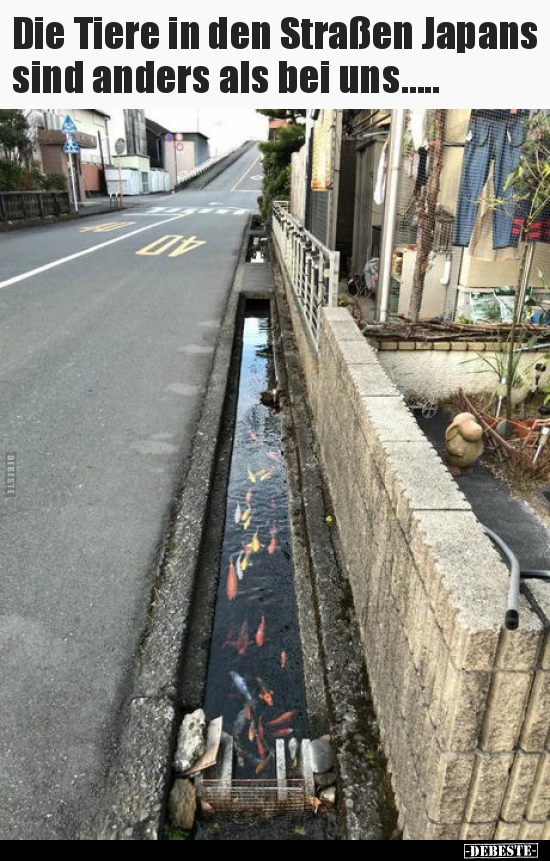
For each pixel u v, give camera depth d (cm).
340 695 256
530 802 165
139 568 333
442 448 421
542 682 148
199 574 351
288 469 479
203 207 3525
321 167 820
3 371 629
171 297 998
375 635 245
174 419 527
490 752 157
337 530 373
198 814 225
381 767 225
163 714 245
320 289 526
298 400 595
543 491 364
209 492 423
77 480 422
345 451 333
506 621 139
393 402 275
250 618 330
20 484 414
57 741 231
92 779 218
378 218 781
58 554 342
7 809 207
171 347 729
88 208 3102
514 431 431
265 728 262
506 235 563
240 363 765
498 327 489
